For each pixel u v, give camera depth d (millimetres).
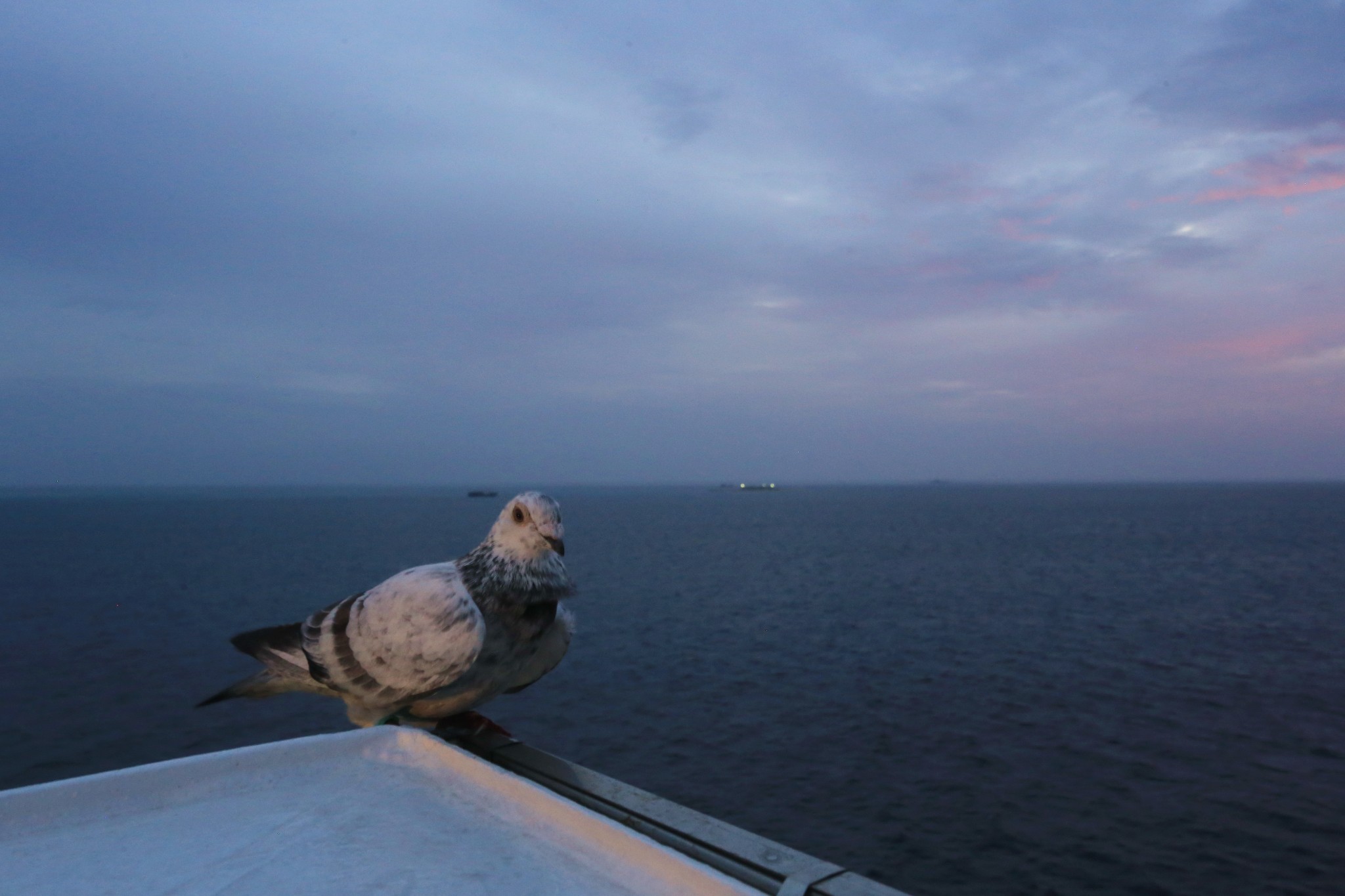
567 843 2221
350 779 2695
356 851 2164
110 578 64625
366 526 144125
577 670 32688
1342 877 15727
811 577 64688
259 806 2486
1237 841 17250
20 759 23047
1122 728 24906
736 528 136875
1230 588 57250
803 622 43844
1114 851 16875
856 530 127438
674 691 29562
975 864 16484
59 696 29062
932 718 26031
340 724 26141
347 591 56406
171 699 28766
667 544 101625
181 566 73312
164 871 2055
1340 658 34531
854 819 18562
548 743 24000
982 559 78688
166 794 2541
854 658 34812
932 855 16875
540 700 28328
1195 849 16906
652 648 37031
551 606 4746
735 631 41125
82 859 2117
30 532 127312
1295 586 58469
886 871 16234
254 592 55875
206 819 2387
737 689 29703
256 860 2117
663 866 2023
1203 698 28266
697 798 19984
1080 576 64375
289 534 123062
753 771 21703
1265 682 30453
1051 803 19234
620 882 2008
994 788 20219
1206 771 21188
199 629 41594
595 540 109438
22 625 43094
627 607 49625
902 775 21188
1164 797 19531
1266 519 150250
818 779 21062
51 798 2379
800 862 2100
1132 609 48125
